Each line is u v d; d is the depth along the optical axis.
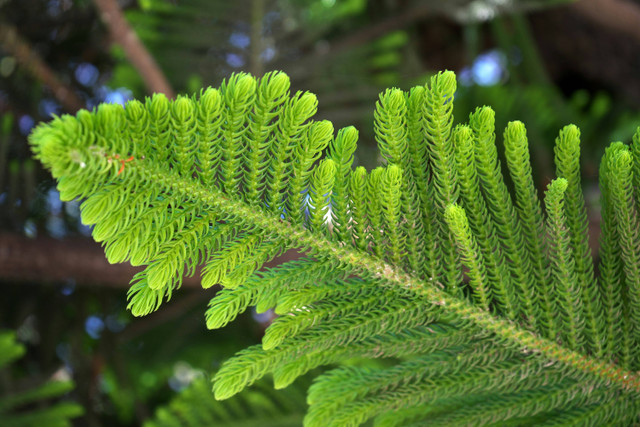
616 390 0.49
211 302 0.46
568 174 0.48
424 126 0.46
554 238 0.47
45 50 1.23
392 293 0.48
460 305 0.48
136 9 1.29
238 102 0.43
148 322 1.30
